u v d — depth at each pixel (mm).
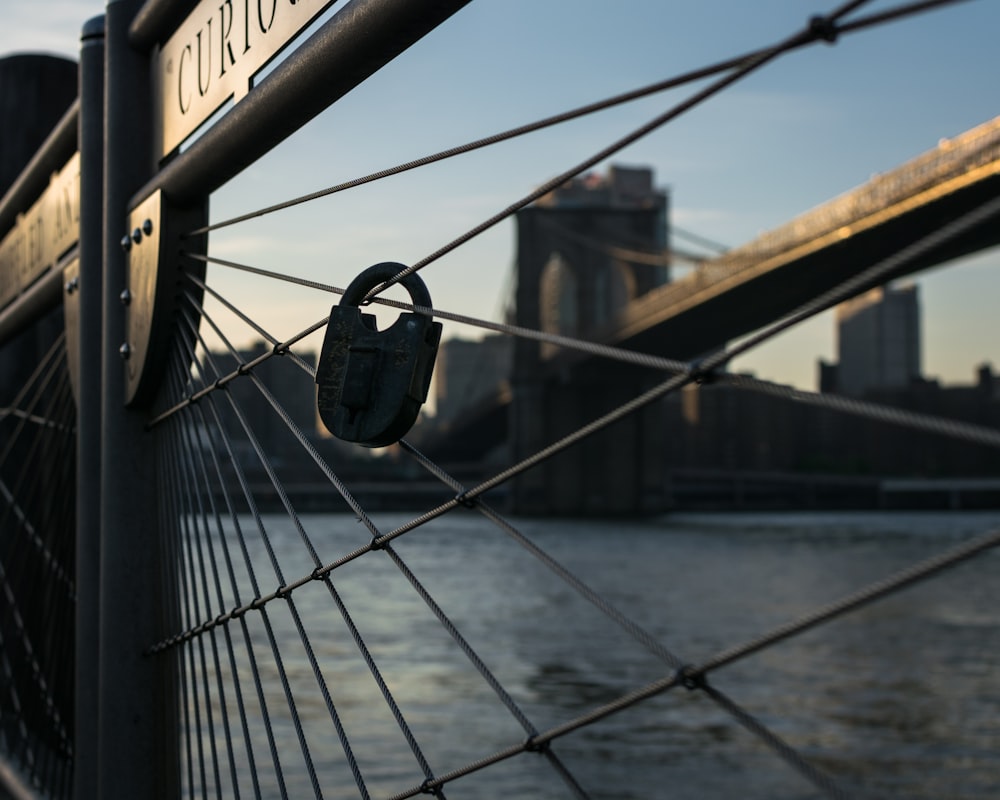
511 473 1156
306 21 1652
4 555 3695
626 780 17016
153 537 2426
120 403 2434
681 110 996
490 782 16297
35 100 3977
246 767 14445
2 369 3955
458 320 1312
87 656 2562
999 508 148250
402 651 28531
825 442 189875
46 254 3193
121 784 2385
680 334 79562
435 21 1383
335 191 1584
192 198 2197
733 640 33281
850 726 21922
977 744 20453
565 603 41500
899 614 41469
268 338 1731
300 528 1577
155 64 2396
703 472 143000
